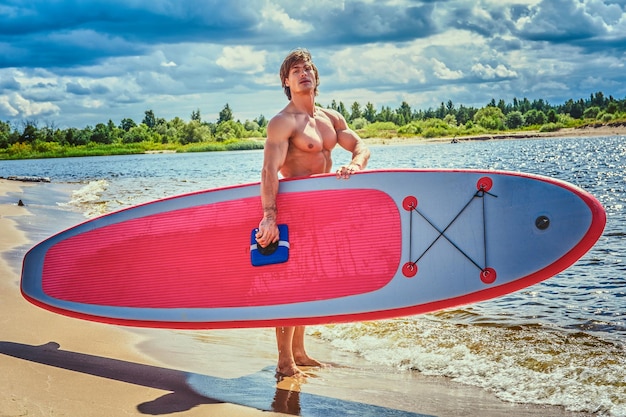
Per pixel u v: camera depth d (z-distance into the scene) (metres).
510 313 6.22
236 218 5.02
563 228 4.34
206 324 4.95
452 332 5.62
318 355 5.28
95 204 14.84
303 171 4.98
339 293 4.68
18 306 6.00
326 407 4.07
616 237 9.93
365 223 4.71
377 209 4.71
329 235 4.75
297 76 4.87
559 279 7.53
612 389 4.25
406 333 5.63
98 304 5.35
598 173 22.20
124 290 5.28
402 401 4.19
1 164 60.16
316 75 4.96
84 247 5.49
